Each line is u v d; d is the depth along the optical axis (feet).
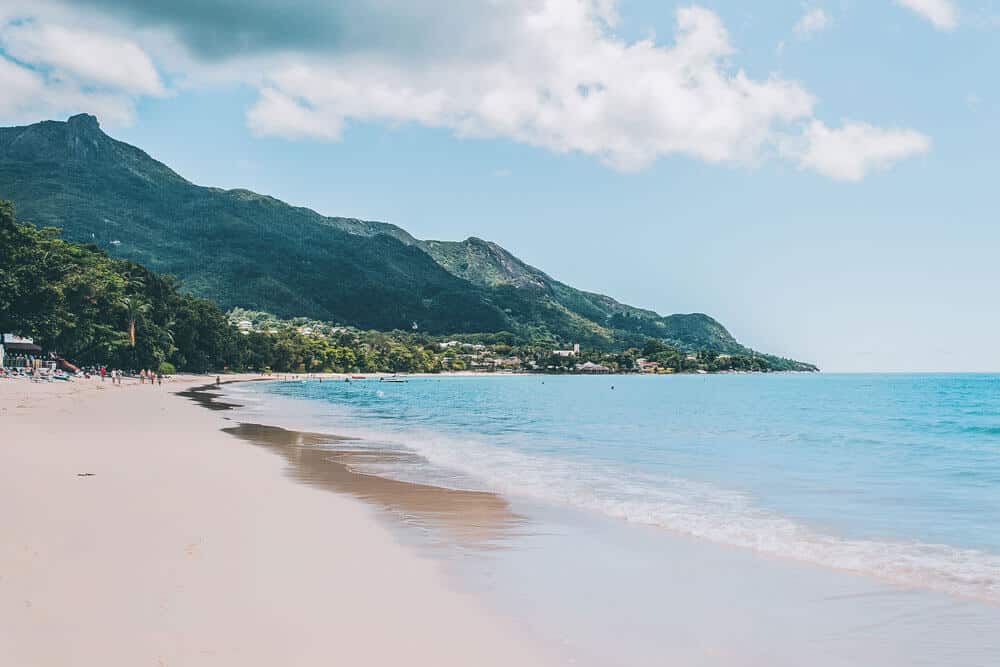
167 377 425.69
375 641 23.95
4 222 274.36
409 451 88.63
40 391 189.67
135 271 430.20
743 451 97.40
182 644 22.43
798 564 35.99
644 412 215.92
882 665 23.57
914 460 87.71
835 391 472.03
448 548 38.17
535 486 61.05
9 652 20.89
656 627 26.63
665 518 47.39
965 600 30.32
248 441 94.94
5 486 48.78
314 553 35.29
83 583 27.76
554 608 28.50
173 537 36.40
